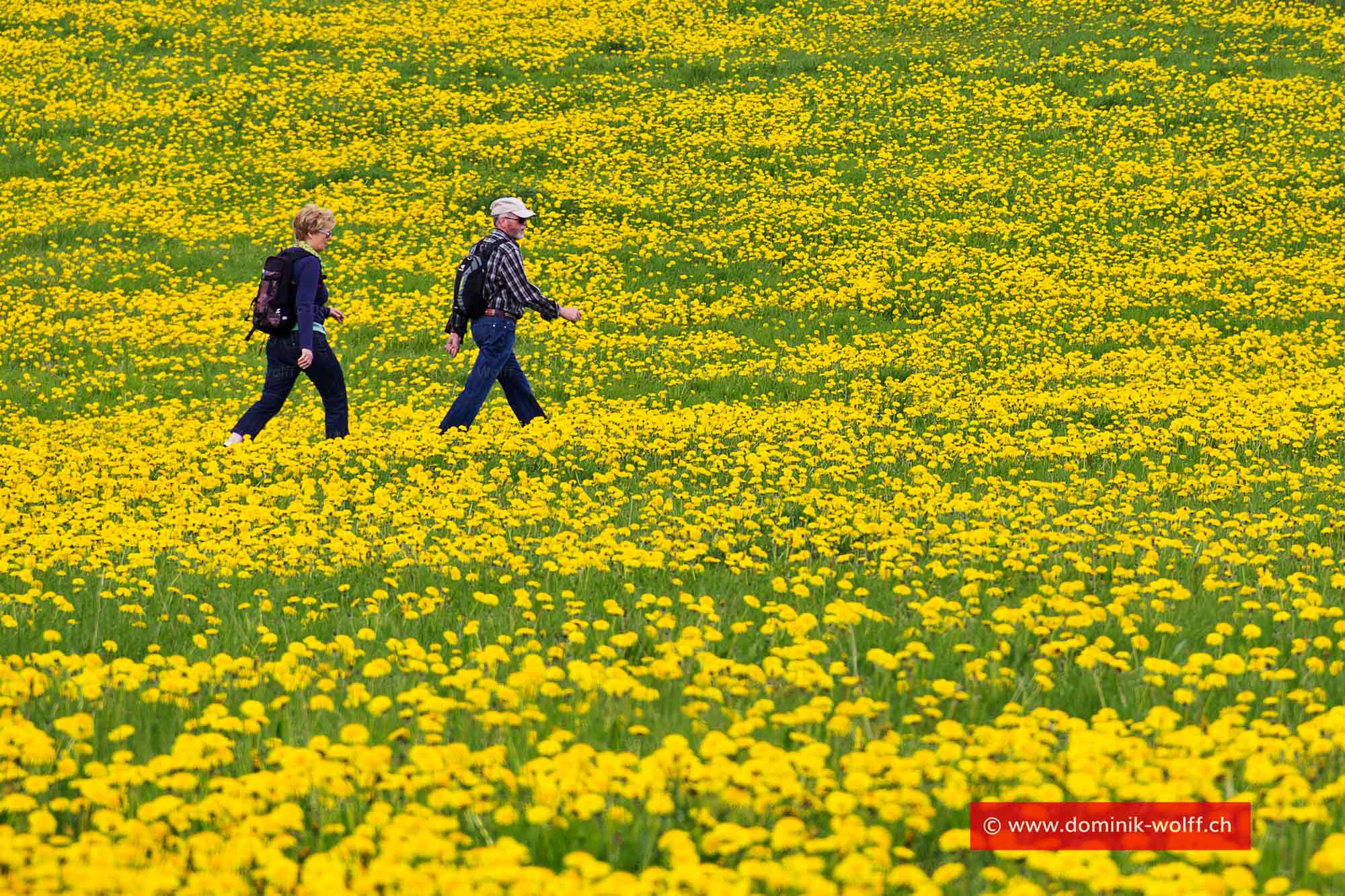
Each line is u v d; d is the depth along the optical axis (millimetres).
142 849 12219
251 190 105750
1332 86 125688
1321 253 87938
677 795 13672
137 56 141250
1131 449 43156
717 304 80000
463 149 115500
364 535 29953
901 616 21562
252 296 81312
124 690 17312
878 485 37094
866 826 13031
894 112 123125
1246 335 70688
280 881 11234
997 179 106062
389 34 151000
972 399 55375
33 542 26984
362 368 66438
